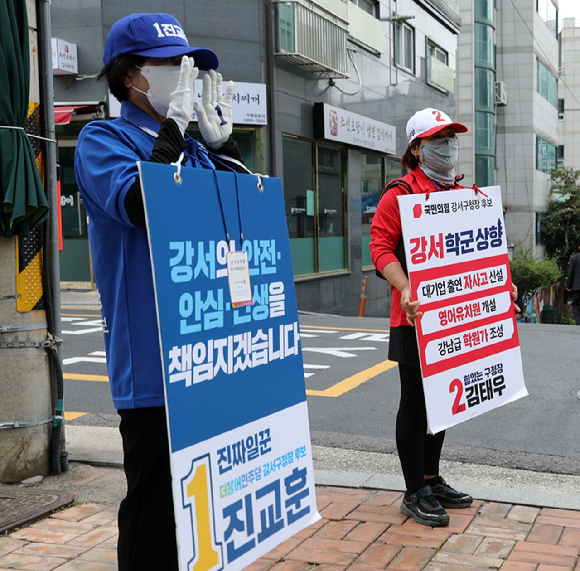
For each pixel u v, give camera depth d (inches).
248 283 83.8
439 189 136.6
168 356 72.5
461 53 1189.7
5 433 155.6
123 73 84.7
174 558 84.1
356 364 299.3
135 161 78.4
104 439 189.0
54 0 533.6
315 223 657.0
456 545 123.6
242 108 561.3
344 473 160.4
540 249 1483.8
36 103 158.4
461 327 133.9
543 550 121.3
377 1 754.8
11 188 142.1
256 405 84.3
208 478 76.8
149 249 77.5
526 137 1397.6
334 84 670.5
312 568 115.6
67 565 116.6
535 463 175.3
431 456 140.1
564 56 1952.5
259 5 569.3
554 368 286.2
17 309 155.1
